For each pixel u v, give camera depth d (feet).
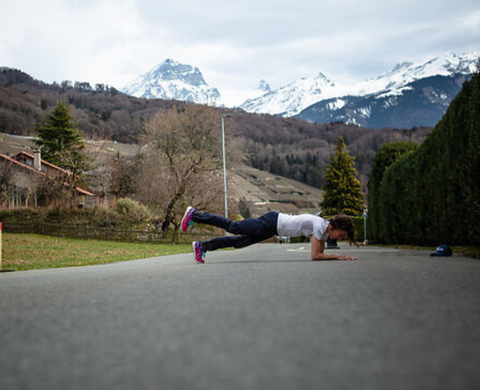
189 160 114.21
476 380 4.50
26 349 6.25
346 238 23.41
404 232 61.67
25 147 342.85
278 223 22.97
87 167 121.90
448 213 42.65
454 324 7.16
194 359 5.50
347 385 4.44
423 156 51.24
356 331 6.73
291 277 14.44
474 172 33.96
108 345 6.33
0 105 464.24
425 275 14.87
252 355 5.60
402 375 4.70
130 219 106.32
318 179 555.69
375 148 580.30
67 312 9.18
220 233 97.76
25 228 88.99
